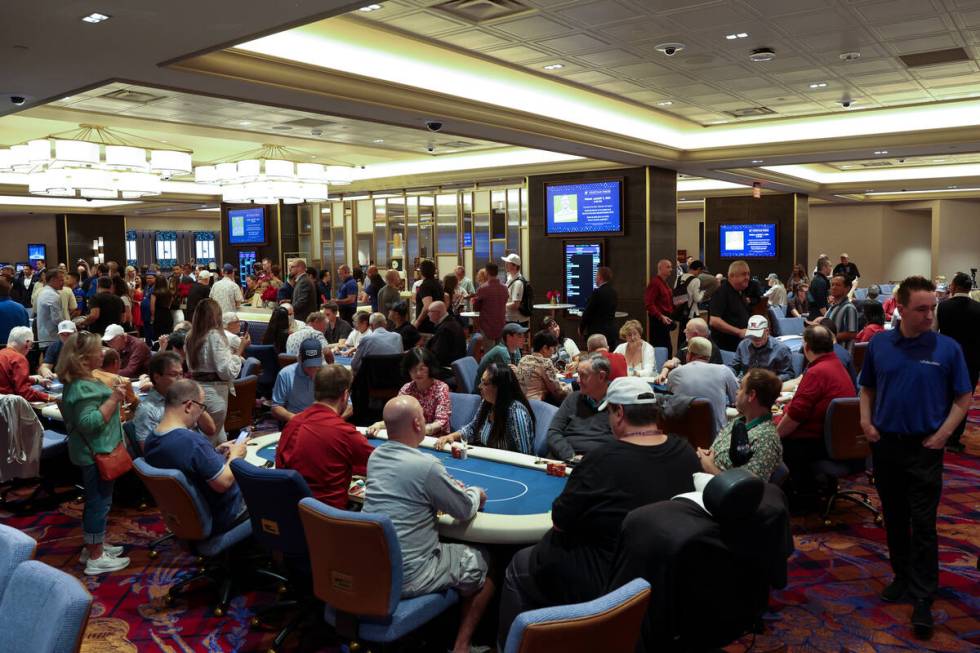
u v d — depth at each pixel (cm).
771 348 598
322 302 1294
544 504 316
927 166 1606
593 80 821
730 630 213
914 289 337
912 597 343
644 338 1195
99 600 386
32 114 924
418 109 752
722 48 697
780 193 1778
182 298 1324
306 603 336
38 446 473
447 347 735
